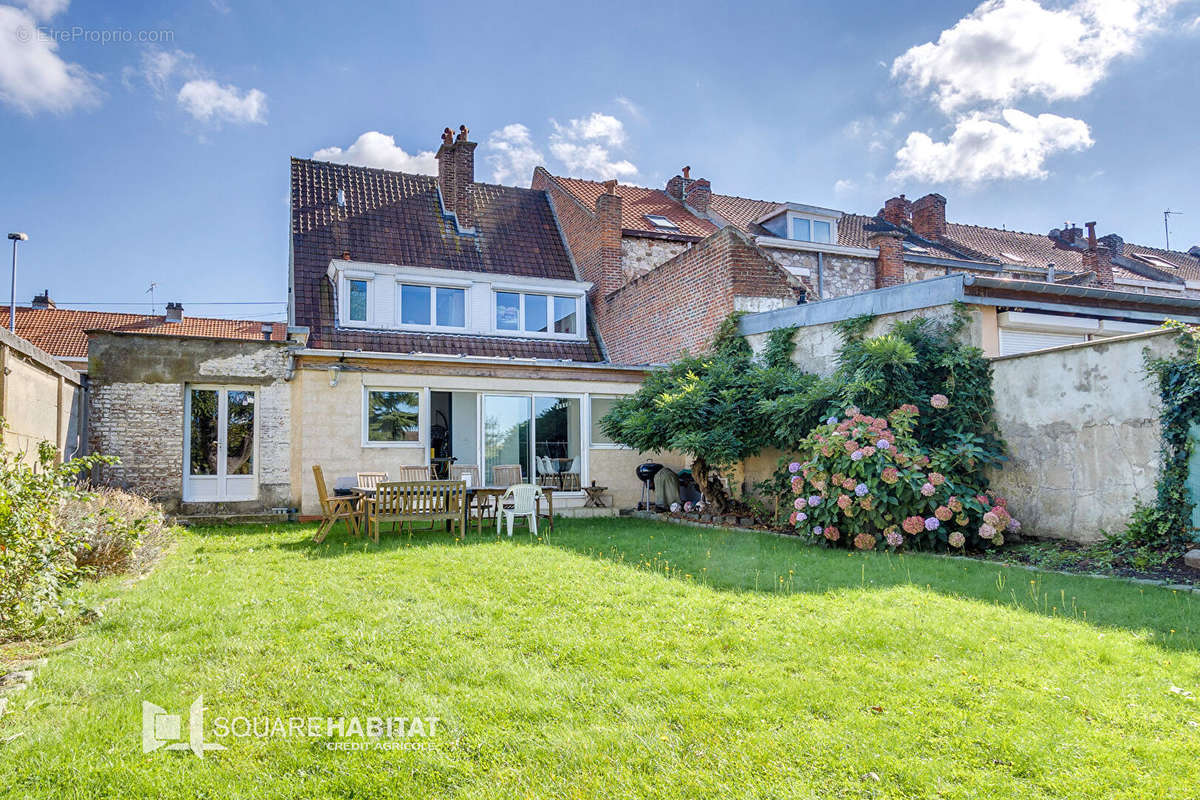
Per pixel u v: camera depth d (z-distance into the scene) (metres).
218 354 11.93
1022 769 2.87
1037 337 10.62
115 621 5.00
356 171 19.77
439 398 14.09
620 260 18.58
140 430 11.49
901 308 10.58
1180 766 2.85
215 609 5.31
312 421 12.12
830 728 3.24
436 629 4.80
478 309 17.25
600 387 14.23
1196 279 28.50
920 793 2.71
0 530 4.27
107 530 6.70
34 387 8.86
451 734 3.21
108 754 3.00
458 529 10.62
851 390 9.41
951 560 7.61
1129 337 7.89
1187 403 7.25
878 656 4.21
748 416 11.12
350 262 15.97
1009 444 9.30
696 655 4.25
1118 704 3.47
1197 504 7.17
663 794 2.71
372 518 9.18
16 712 3.43
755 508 12.02
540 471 13.72
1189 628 4.72
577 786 2.77
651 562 7.43
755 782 2.79
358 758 2.99
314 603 5.54
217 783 2.80
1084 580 6.45
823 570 6.92
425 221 19.00
